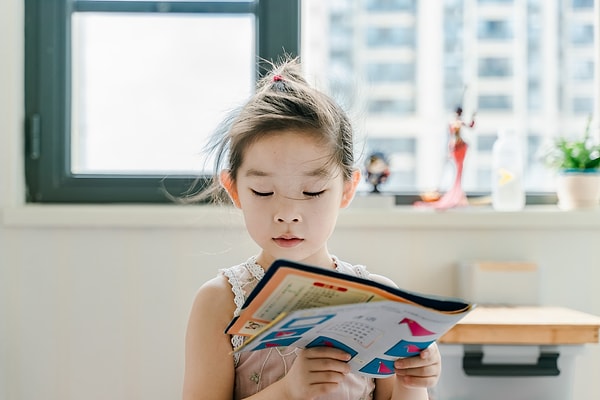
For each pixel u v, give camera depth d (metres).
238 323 0.89
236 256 1.80
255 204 1.03
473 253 1.83
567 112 2.05
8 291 1.80
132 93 1.96
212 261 1.80
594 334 1.45
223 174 1.12
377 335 0.90
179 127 1.96
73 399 1.81
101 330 1.81
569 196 1.86
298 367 0.96
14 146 1.82
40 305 1.80
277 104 1.07
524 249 1.84
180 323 1.81
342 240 1.81
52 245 1.80
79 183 1.91
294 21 1.92
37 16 1.90
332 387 0.95
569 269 1.85
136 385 1.81
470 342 1.44
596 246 1.85
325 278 0.82
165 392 1.81
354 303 0.85
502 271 1.74
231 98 1.95
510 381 1.49
